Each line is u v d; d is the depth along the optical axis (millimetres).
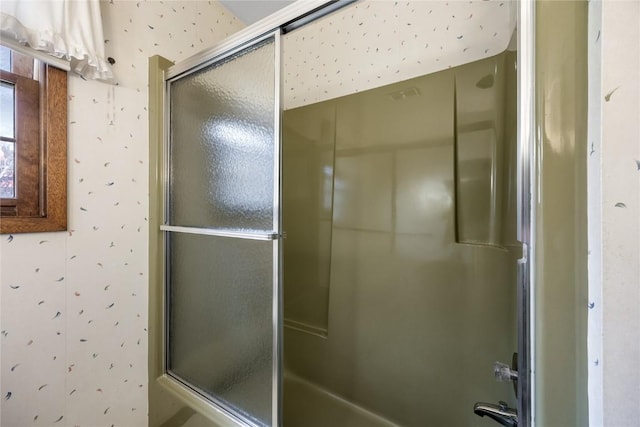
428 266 1123
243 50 922
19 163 847
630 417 396
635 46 393
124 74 1090
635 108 391
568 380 455
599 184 416
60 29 818
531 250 485
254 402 896
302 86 1591
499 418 693
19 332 841
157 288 1170
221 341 996
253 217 896
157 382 1149
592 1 440
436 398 1089
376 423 1233
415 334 1148
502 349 931
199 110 1064
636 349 392
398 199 1208
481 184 1021
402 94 1209
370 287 1280
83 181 975
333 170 1434
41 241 881
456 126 1075
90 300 1002
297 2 786
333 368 1394
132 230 1122
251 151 902
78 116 958
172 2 1270
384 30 1302
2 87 825
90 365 1006
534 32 484
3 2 718
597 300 421
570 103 458
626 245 395
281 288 848
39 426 883
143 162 1155
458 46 1109
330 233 1459
